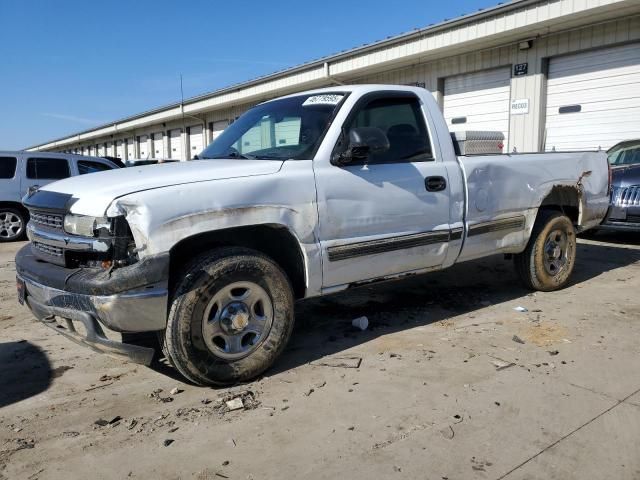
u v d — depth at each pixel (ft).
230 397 11.44
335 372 12.65
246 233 12.87
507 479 8.47
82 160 41.06
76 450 9.50
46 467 9.00
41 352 14.42
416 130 15.19
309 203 12.63
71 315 11.24
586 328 15.46
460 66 47.65
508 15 39.93
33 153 39.19
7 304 19.48
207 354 11.48
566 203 20.15
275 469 8.84
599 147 39.75
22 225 38.83
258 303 12.26
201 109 84.43
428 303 18.31
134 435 9.98
